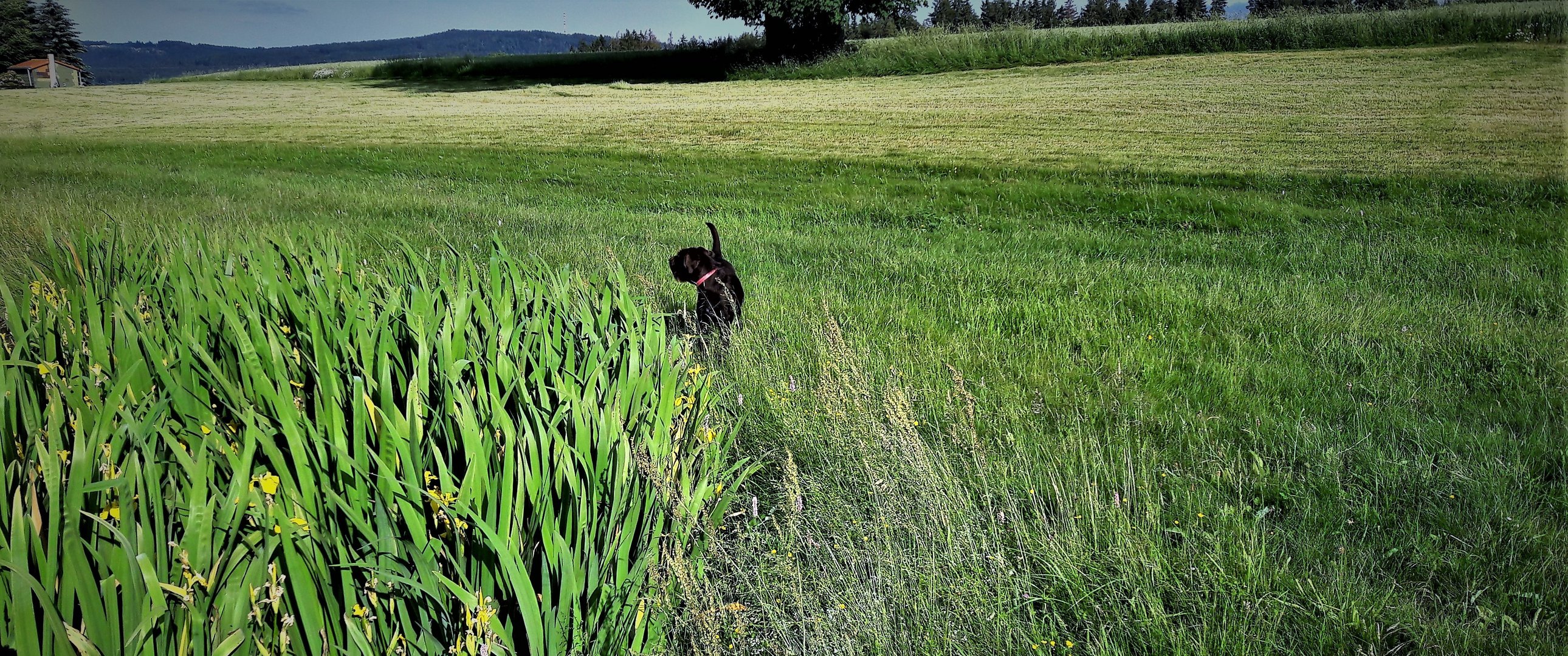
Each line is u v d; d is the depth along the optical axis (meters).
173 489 2.34
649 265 8.66
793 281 8.34
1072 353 6.14
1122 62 31.88
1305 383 5.36
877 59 36.97
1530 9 26.91
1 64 74.06
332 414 2.72
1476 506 3.67
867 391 4.36
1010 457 4.21
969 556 3.30
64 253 5.64
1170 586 3.13
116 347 3.33
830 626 2.90
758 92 32.31
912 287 8.05
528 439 2.60
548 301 4.39
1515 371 5.45
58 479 2.03
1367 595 3.12
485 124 25.62
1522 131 15.18
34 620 1.80
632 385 3.38
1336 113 18.58
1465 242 9.59
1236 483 4.04
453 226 11.18
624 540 2.72
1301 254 9.41
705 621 2.69
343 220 11.64
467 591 2.27
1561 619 2.99
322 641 2.23
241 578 2.12
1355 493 3.90
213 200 13.45
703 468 3.42
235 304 4.18
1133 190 12.88
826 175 15.67
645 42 85.69
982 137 18.80
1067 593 3.18
